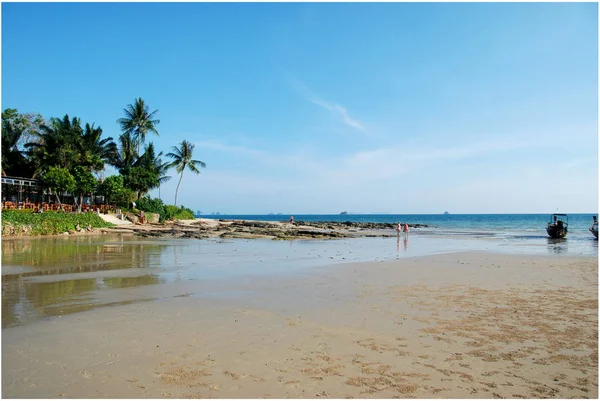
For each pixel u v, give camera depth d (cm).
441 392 493
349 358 597
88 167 4706
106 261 1723
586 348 651
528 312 872
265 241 3238
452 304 942
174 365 560
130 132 5559
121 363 565
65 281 1224
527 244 3017
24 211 3431
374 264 1677
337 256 2055
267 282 1223
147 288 1115
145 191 5447
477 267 1590
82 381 507
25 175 4638
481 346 656
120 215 4684
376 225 7344
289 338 684
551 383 523
